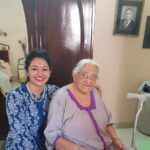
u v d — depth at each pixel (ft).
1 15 5.25
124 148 4.34
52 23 5.06
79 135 4.42
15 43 5.41
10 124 4.32
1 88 5.41
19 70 5.50
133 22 8.39
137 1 8.16
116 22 8.29
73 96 4.58
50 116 4.43
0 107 5.37
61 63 5.31
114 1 8.11
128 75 9.04
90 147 4.45
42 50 4.72
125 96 9.25
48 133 4.34
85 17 5.19
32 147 4.50
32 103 4.50
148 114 8.60
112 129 4.88
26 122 4.42
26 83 4.74
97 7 8.06
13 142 4.34
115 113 9.40
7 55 5.49
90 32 5.31
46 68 4.53
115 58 8.74
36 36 5.08
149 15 8.46
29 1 4.89
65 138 4.44
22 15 5.23
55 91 4.94
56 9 5.00
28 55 4.57
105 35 8.41
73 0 5.04
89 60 4.71
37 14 4.96
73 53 5.32
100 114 4.73
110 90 9.07
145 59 9.00
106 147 4.60
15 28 5.33
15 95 4.38
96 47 8.48
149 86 8.52
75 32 5.22
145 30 8.57
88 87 4.58
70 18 5.12
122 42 8.62
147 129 8.75
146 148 3.96
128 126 9.62
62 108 4.47
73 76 4.78
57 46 5.20
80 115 4.48
